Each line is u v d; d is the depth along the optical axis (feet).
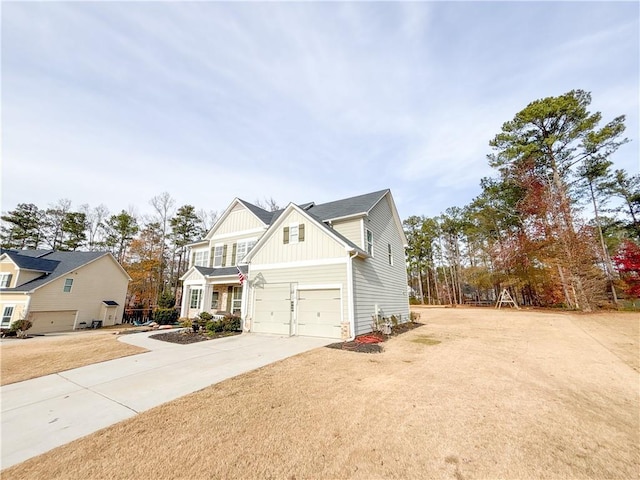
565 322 50.06
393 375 20.62
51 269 69.46
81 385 19.42
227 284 62.13
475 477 9.11
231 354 28.25
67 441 11.84
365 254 39.40
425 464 9.82
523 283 90.53
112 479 9.24
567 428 12.50
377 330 40.83
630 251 69.87
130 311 81.30
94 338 41.88
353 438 11.70
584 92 71.15
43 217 116.37
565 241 67.82
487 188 102.06
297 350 29.66
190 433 12.30
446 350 29.30
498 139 84.84
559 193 73.26
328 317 37.70
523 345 31.94
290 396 16.61
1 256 66.80
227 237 68.44
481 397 16.25
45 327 62.85
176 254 120.78
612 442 11.33
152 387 18.69
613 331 39.81
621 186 82.58
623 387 18.13
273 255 44.39
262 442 11.44
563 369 22.29
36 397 17.21
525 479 8.99
